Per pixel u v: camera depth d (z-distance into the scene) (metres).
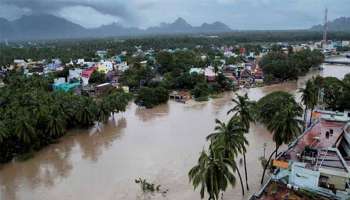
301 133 59.47
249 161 61.31
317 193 40.94
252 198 41.25
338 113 73.38
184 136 77.62
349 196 39.75
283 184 43.94
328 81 94.50
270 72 151.25
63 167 62.34
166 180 55.53
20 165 63.62
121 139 77.00
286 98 81.19
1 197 51.66
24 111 73.12
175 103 112.38
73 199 50.41
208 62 186.50
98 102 87.50
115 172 59.38
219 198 48.41
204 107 106.00
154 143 73.56
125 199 49.94
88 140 76.94
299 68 160.62
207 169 36.50
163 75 154.88
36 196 51.72
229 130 44.09
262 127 81.31
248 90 131.12
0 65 182.62
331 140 57.16
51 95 89.62
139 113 100.25
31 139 69.12
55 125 74.06
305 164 44.06
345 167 43.78
